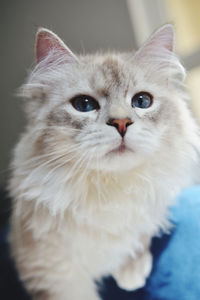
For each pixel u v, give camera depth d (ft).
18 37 2.05
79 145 1.02
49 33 1.10
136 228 1.12
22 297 1.27
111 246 1.10
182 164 1.15
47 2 2.00
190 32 1.93
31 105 1.14
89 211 1.06
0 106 2.12
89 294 1.17
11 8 2.03
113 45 2.02
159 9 1.96
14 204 1.18
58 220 1.07
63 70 1.12
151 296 1.15
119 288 1.21
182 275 1.15
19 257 1.14
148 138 1.03
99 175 1.05
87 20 2.01
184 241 1.23
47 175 1.05
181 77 1.23
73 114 1.05
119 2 1.97
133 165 1.05
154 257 1.22
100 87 1.07
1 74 2.08
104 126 1.01
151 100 1.11
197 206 1.32
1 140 2.12
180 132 1.13
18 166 1.11
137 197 1.10
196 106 1.67
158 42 1.17
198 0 1.86
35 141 1.08
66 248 1.09
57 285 1.13
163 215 1.20
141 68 1.14
